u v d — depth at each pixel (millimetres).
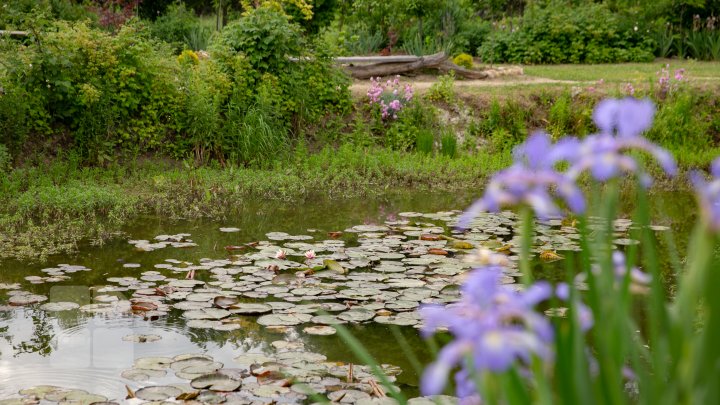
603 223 1526
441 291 6062
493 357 1199
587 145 1374
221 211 9414
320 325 5309
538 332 1265
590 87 15336
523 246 1421
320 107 13758
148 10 23688
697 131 14539
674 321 1402
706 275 1281
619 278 1624
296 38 13609
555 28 21375
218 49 13125
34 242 7645
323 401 1979
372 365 1741
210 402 4000
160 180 10523
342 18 21766
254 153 12266
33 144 11203
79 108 11500
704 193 1278
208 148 12328
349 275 6508
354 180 11641
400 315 5484
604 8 22750
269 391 4145
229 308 5594
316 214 9430
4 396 4039
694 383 1315
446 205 10211
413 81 16703
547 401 1384
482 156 13133
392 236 8047
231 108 12562
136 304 5582
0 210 8875
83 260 6996
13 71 10922
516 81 16891
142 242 7609
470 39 22750
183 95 12383
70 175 10609
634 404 3303
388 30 21359
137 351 4797
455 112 14617
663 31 22188
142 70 12039
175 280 6254
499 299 1295
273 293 5961
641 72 18203
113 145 11516
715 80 16344
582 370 1458
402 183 11789
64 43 11359
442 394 4129
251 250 7449
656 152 1340
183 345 4922
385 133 14039
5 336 5035
